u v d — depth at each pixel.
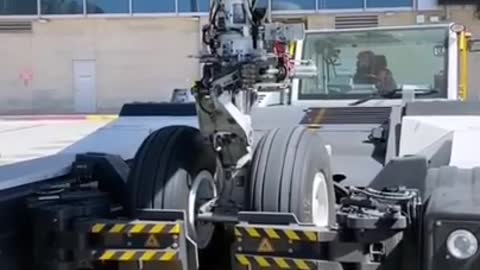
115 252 3.50
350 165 4.48
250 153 3.65
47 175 4.64
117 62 31.41
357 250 3.29
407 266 3.31
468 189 3.41
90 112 31.12
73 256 3.58
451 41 5.46
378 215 3.30
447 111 4.72
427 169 3.93
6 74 31.62
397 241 3.29
